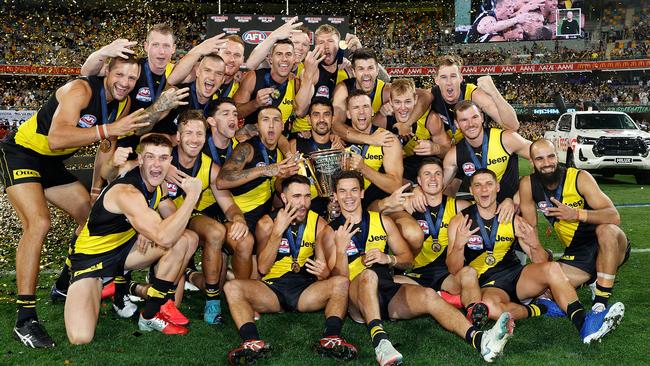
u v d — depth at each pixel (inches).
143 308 184.5
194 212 212.7
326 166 191.6
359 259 182.7
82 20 1412.4
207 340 168.2
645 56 1369.3
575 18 1423.5
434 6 1581.0
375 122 242.5
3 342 164.4
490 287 183.3
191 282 211.8
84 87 178.5
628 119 571.8
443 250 199.3
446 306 162.6
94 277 168.2
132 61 180.1
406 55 1517.0
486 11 1472.7
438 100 244.8
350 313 178.9
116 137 198.4
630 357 151.5
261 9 1533.0
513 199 208.5
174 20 1481.3
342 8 1573.6
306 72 234.7
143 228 158.2
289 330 176.1
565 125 599.5
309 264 178.7
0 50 1286.9
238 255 191.3
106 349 159.6
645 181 547.2
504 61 1472.7
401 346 161.6
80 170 379.2
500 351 145.5
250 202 212.2
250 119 242.4
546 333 171.5
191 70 215.0
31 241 171.8
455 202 199.8
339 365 148.8
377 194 224.2
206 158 199.9
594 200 188.4
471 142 219.8
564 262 193.8
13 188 178.2
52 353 156.3
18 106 1238.9
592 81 1496.1
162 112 176.2
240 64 248.4
